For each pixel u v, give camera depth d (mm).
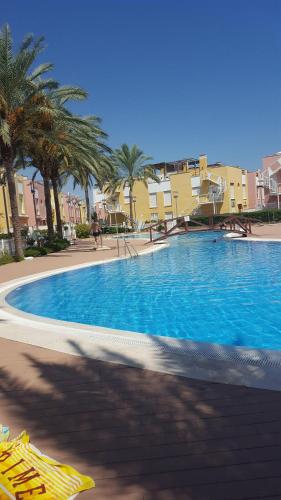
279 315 9125
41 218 61938
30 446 3314
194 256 20156
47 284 14609
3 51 19031
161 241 29984
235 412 3863
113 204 62781
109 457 3287
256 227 36625
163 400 4230
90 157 25000
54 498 2719
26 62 19250
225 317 9172
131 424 3789
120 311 10359
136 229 50781
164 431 3621
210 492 2789
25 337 7000
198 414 3879
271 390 4281
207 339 7777
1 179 37281
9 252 23500
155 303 10953
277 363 5000
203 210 59438
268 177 53938
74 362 5570
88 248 28172
